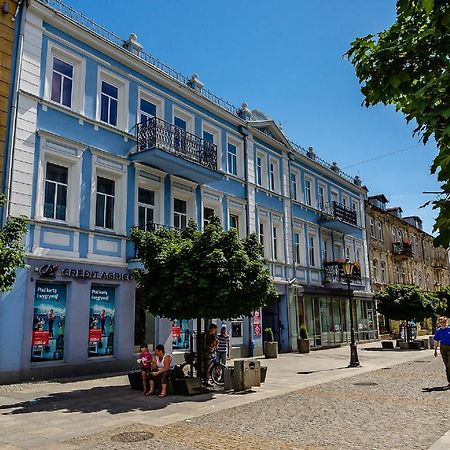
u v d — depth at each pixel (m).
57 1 15.28
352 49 4.40
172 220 18.41
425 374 14.44
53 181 14.55
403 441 6.63
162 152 16.62
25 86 13.84
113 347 15.34
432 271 49.25
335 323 28.88
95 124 15.80
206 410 8.96
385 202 41.69
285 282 24.36
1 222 12.73
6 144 13.23
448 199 3.24
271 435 7.04
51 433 7.26
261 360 19.69
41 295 13.55
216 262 10.73
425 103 3.43
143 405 9.48
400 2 3.69
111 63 16.73
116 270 15.70
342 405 9.46
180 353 17.52
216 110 21.62
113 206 16.34
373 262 36.03
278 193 25.39
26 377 12.73
